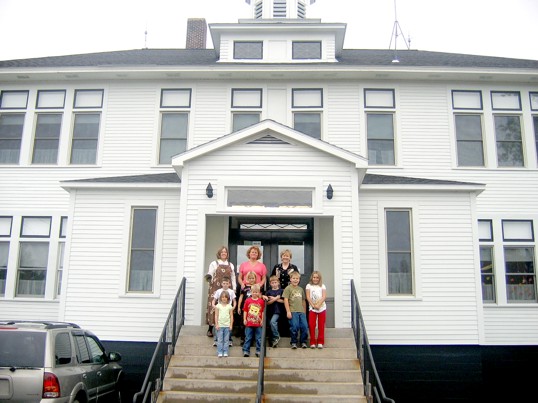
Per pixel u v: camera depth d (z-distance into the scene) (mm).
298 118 16516
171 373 9883
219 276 10711
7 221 16000
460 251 12773
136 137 16438
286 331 11523
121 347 12539
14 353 7949
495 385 14625
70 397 8117
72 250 12992
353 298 11031
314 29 17859
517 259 15672
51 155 16531
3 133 16797
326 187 11812
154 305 12695
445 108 16500
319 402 9336
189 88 16750
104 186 13062
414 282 12680
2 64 17250
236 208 11727
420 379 12164
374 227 12914
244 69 16344
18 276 15625
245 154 11953
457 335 12375
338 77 16562
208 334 10680
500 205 15883
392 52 20562
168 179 13352
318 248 12828
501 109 16547
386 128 16453
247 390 9562
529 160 16203
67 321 12641
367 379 9547
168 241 12945
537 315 15141
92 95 16812
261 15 21531
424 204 13000
